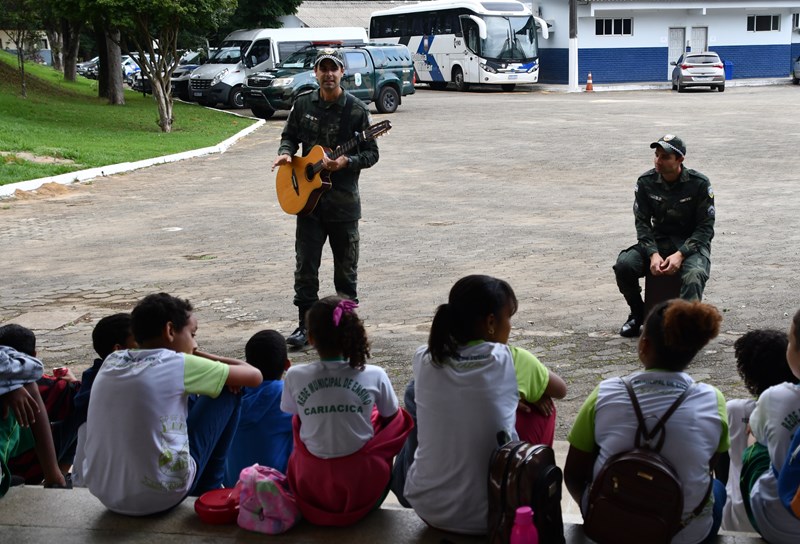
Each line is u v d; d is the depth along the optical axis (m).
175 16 23.75
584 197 14.28
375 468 3.92
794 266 9.46
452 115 28.19
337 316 3.85
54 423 4.84
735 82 44.03
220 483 4.43
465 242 11.12
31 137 20.42
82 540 3.93
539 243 10.98
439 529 3.87
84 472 4.10
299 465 3.95
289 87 28.59
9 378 4.35
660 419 3.42
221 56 34.88
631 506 3.38
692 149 19.33
